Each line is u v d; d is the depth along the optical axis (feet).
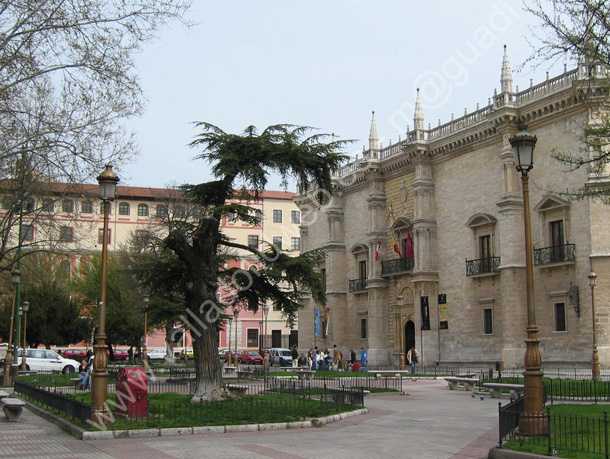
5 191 119.24
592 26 72.33
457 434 60.59
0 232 125.39
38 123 88.84
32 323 218.18
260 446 53.21
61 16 78.07
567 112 147.33
